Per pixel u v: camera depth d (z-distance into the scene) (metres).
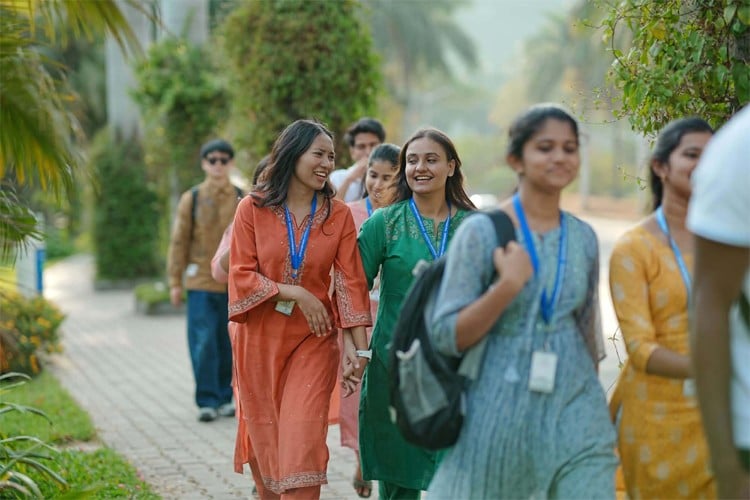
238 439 11.02
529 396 7.09
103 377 21.55
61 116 10.04
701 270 5.55
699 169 5.62
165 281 36.97
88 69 67.19
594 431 7.18
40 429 15.41
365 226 10.67
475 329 6.95
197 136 31.95
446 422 7.20
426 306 7.35
